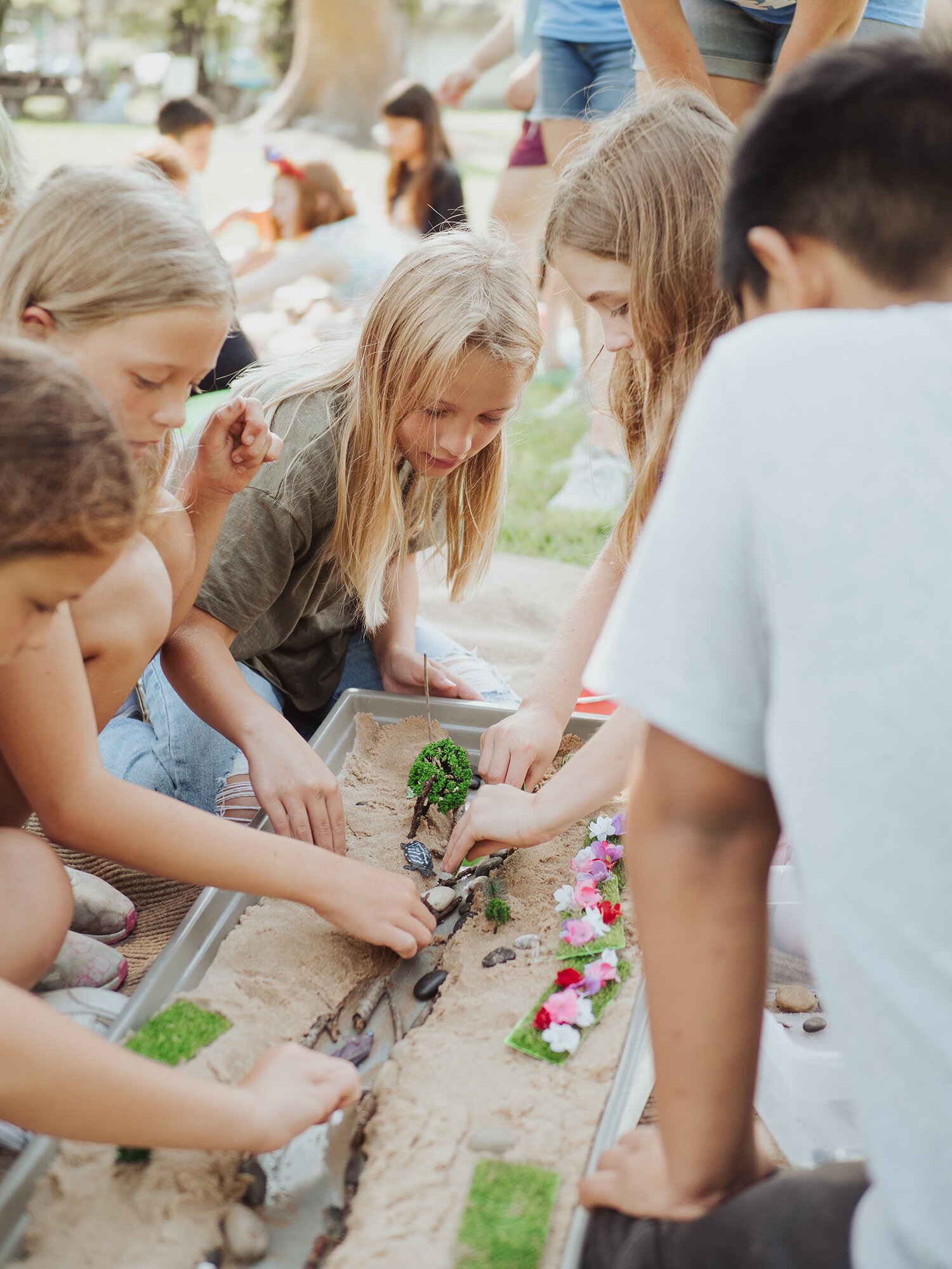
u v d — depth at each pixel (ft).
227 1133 3.14
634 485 5.62
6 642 2.99
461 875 4.86
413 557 6.89
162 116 17.11
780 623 2.25
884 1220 2.27
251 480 5.05
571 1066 3.77
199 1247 3.19
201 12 52.70
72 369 3.03
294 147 38.91
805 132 2.65
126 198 4.06
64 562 2.89
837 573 2.18
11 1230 3.18
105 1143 3.09
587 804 4.61
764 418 2.28
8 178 6.10
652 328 4.85
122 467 2.98
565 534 10.53
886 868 2.17
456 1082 3.72
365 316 5.49
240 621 5.57
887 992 2.18
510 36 16.38
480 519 6.17
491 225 5.78
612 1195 3.01
